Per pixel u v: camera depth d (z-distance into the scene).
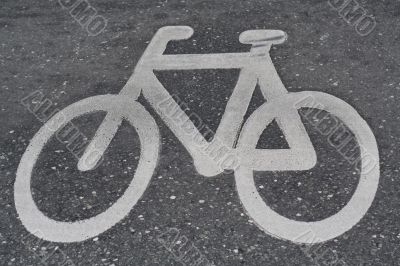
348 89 4.34
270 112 4.17
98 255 3.28
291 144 3.88
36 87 4.69
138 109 4.32
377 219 3.33
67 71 4.86
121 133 4.11
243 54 4.86
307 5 5.43
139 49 5.07
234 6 5.54
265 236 3.29
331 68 4.59
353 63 4.62
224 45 5.01
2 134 4.20
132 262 3.22
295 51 4.84
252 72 4.62
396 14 5.20
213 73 4.65
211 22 5.35
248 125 4.07
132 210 3.52
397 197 3.44
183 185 3.65
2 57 5.12
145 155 3.90
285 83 4.46
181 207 3.51
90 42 5.23
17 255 3.32
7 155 4.01
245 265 3.14
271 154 3.81
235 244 3.26
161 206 3.53
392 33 4.95
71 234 3.41
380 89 4.31
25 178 3.81
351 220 3.34
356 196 3.47
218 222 3.39
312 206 3.45
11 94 4.63
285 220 3.38
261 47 4.92
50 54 5.11
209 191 3.60
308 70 4.59
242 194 3.55
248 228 3.35
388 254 3.13
